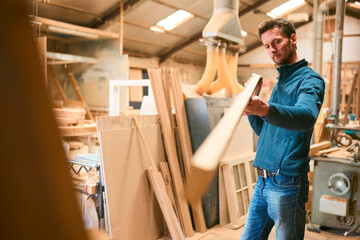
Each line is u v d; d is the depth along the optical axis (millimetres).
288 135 1570
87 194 2701
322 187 3246
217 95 4316
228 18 4000
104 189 2711
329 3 6242
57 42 8508
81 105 7359
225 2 4082
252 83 1126
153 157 3133
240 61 15688
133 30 9992
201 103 3371
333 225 3207
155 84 3281
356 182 3068
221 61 4035
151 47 11898
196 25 11008
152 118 3184
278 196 1580
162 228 3123
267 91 7289
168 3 8820
